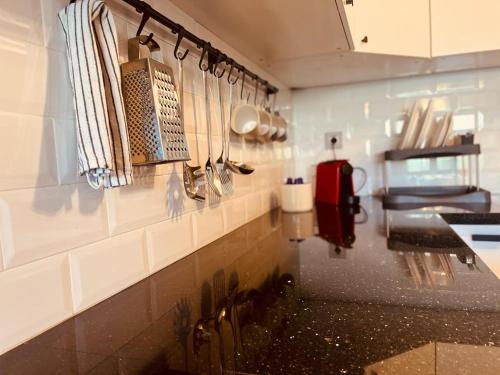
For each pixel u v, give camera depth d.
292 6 0.87
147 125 0.64
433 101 1.78
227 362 0.43
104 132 0.53
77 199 0.58
